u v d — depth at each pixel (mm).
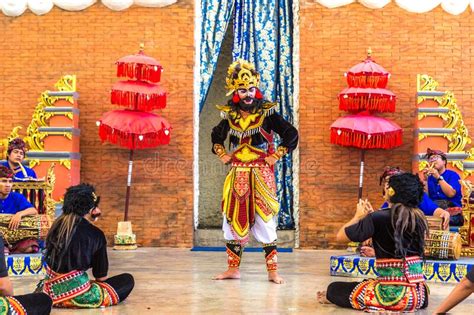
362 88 8969
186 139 9781
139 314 4750
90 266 5047
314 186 9570
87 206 4965
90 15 9953
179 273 6941
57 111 9531
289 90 9898
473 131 9617
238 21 9945
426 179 8234
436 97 9383
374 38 9688
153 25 9891
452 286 6102
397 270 4746
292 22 9938
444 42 9688
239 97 6469
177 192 9727
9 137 9719
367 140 9055
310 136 9625
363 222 4766
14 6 9930
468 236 7012
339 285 5043
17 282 6176
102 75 9906
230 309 4953
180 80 9836
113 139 9203
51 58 9969
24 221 6801
